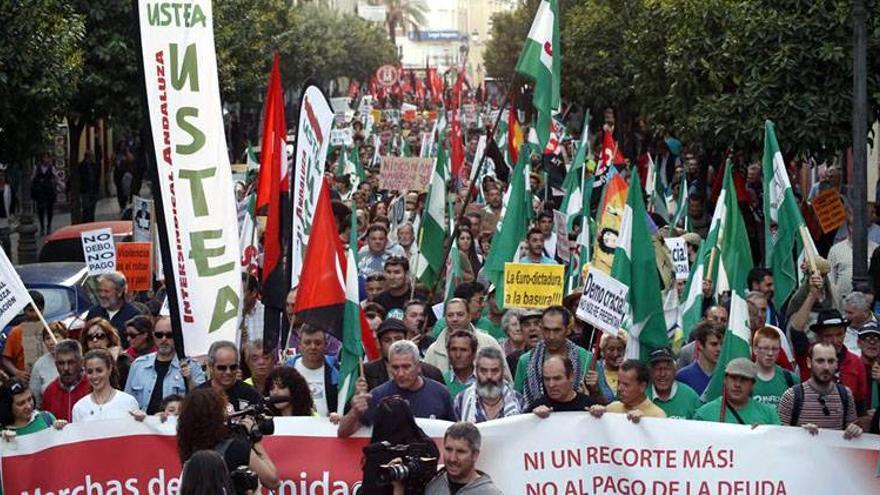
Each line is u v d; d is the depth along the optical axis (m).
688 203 20.84
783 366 11.69
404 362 9.72
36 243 33.62
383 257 16.70
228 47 38.25
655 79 26.27
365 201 22.83
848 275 17.45
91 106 31.33
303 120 12.05
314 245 9.99
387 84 75.94
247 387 9.91
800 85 21.03
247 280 13.24
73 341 10.91
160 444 9.46
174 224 9.91
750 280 13.51
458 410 10.12
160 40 9.87
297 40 61.28
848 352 11.38
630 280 10.67
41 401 11.58
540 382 10.77
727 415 9.80
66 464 9.41
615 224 13.23
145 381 11.05
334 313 9.98
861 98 16.48
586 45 37.59
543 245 16.03
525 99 48.69
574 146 33.72
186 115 9.91
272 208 10.90
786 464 9.19
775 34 20.88
